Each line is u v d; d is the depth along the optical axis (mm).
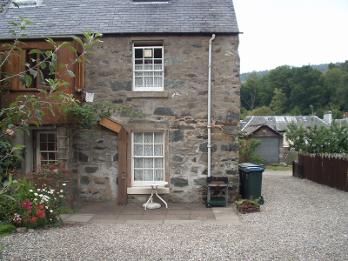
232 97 12664
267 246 7969
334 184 16906
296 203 12891
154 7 13617
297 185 17875
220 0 13734
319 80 73625
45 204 9922
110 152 12867
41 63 4230
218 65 12672
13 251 7699
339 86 72250
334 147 20312
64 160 11906
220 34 12625
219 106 12695
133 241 8414
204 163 12727
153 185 12352
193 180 12766
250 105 86500
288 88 80625
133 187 12750
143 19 13133
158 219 10648
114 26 12914
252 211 11453
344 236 8695
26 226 9398
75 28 12938
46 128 12609
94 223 10180
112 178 12875
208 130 12633
